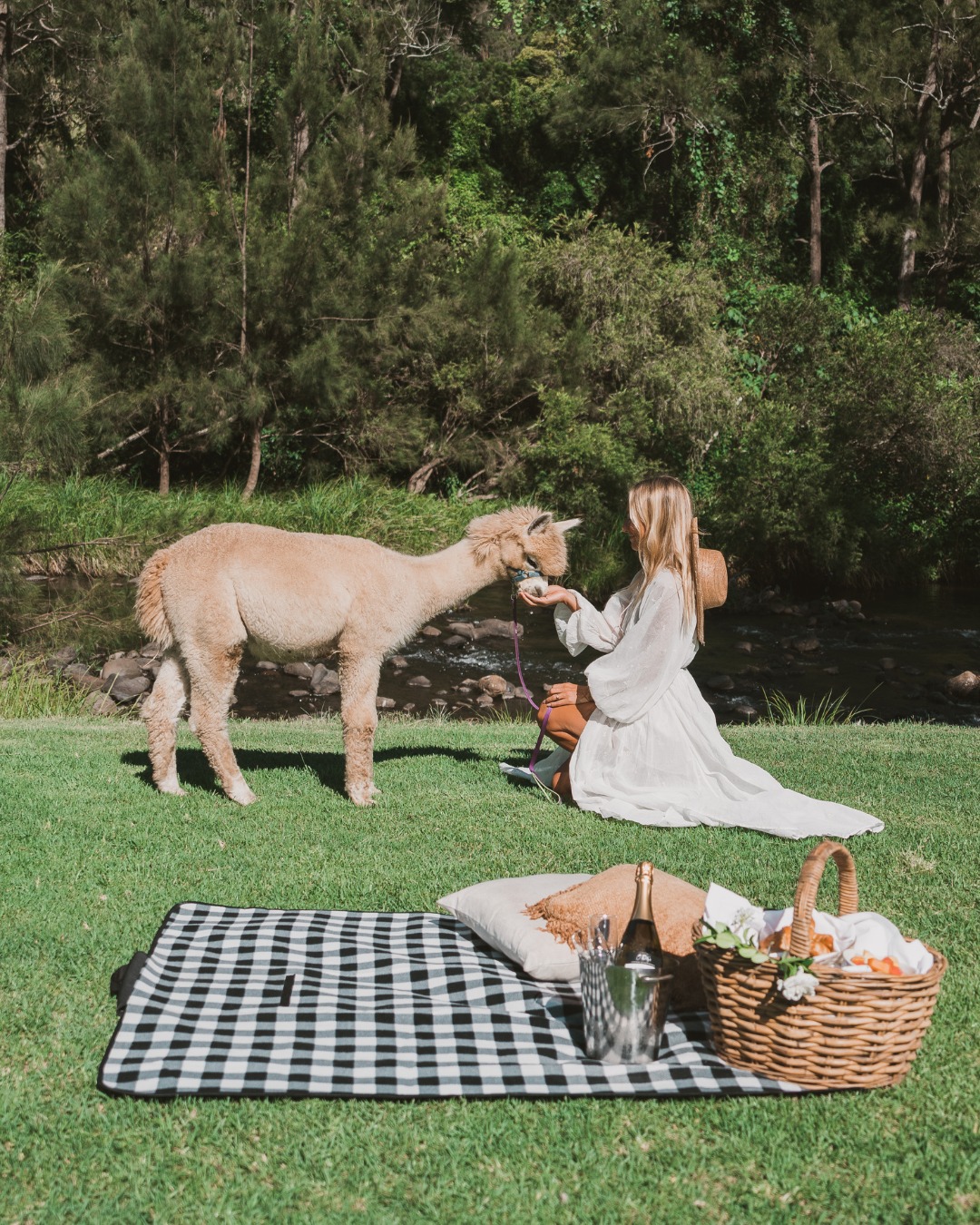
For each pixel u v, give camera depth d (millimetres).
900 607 19594
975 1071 3084
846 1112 2867
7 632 11430
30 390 10719
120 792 5793
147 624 5641
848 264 32750
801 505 20656
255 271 18844
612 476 21469
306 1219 2432
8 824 5152
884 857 4914
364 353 20406
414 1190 2541
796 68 29562
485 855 4848
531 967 3500
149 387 19047
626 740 5625
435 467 22891
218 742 5598
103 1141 2680
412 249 23172
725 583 5676
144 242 18516
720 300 25312
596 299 23156
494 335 21766
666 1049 3176
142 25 18594
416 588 5688
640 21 28562
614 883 3639
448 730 8961
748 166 30797
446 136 31688
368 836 5109
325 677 13133
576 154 31375
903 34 28109
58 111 26000
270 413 20531
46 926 3932
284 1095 2854
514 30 34469
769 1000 2949
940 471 22297
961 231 27281
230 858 4758
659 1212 2477
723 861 4789
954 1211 2480
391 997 3404
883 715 12273
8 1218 2416
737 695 13250
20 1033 3203
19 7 23438
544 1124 2783
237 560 5434
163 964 3582
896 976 2891
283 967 3586
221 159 18875
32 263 22125
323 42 19672
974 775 6758
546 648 15484
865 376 22656
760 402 22562
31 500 16266
